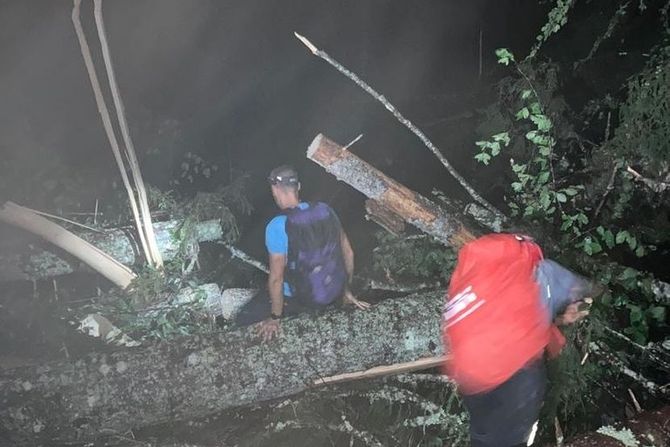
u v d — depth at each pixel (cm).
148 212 482
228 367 350
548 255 402
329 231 374
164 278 474
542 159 456
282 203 370
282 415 367
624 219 480
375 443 341
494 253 252
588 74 695
